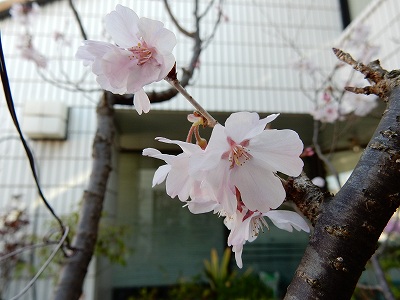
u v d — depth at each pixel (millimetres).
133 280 3604
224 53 3316
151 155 467
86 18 3193
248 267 3738
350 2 3639
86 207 1069
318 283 323
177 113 3072
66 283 945
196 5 1404
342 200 354
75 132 3090
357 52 2646
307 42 3482
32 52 2377
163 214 3818
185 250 3744
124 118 3176
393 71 443
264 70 3344
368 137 3666
